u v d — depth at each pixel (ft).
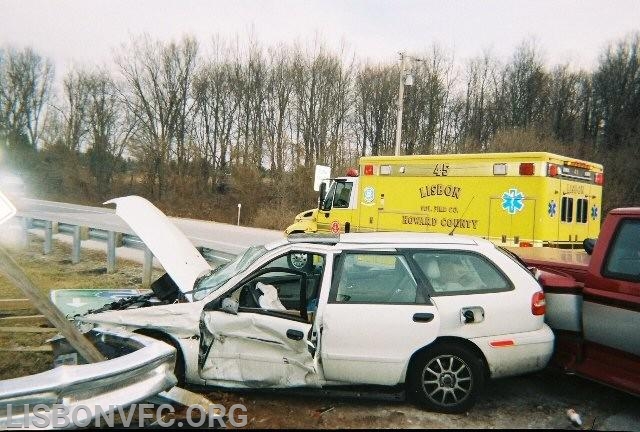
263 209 107.96
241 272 15.70
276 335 14.92
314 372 14.80
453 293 15.15
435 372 14.85
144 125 145.89
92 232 39.81
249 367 15.07
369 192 37.22
